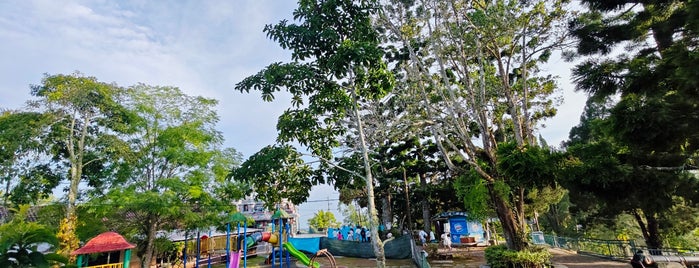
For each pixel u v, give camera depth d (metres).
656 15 10.17
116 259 18.52
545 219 33.50
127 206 15.12
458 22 14.70
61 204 16.83
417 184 31.72
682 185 7.18
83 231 16.58
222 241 28.44
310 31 10.07
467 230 25.41
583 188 7.40
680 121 6.43
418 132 15.85
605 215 22.38
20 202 16.39
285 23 10.31
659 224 18.84
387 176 27.30
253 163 9.97
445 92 17.09
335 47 10.50
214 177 18.28
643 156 7.48
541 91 18.98
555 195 21.64
